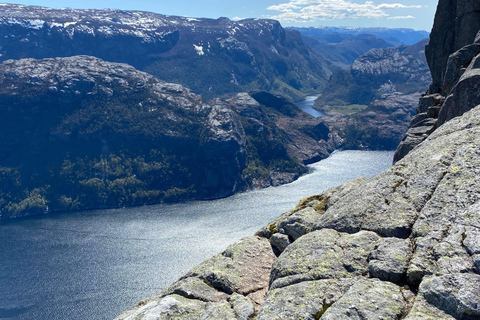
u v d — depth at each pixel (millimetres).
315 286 13352
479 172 14648
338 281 13320
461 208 13430
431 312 10617
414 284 12156
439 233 12977
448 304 10570
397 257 13062
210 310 14844
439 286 10992
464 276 10883
